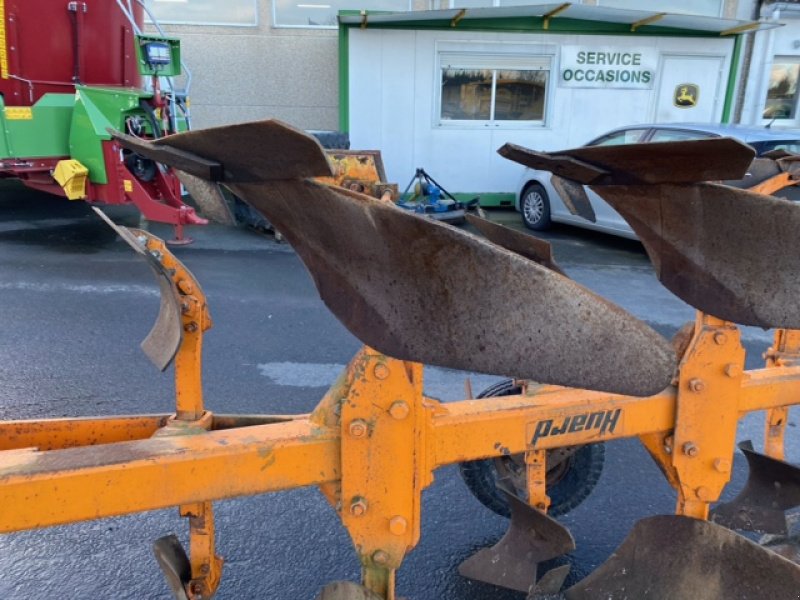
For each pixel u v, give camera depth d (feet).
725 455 6.97
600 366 4.59
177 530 9.81
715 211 6.02
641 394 4.65
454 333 4.61
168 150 4.70
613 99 38.29
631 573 7.15
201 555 6.66
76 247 26.55
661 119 38.91
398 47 36.45
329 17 40.32
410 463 5.57
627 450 12.43
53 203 36.47
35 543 9.39
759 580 6.51
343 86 36.70
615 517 10.32
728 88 38.70
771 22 35.09
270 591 8.61
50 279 21.94
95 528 9.78
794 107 44.34
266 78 40.63
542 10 33.73
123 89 25.67
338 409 5.58
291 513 10.23
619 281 24.06
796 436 12.96
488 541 9.71
